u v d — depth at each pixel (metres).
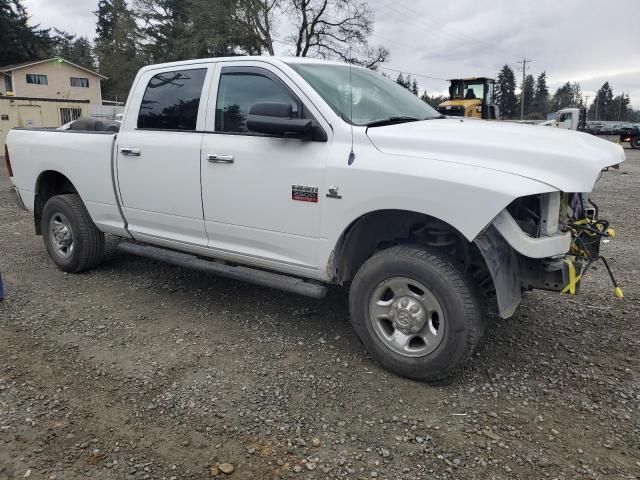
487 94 24.59
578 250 3.45
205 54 40.91
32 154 5.74
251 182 3.95
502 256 3.29
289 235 3.85
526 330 4.33
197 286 5.33
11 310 4.68
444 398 3.33
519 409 3.22
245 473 2.68
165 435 2.98
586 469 2.70
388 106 4.11
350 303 3.70
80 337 4.17
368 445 2.89
